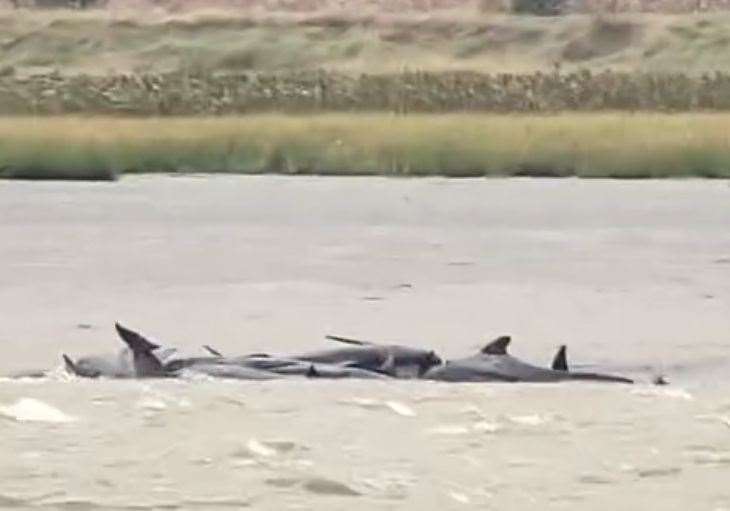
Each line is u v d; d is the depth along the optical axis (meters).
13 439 52.38
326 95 197.88
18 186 132.62
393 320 76.50
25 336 71.56
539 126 158.25
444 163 143.62
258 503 46.81
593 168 141.88
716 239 103.94
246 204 121.44
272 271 90.00
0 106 194.88
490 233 106.75
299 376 60.44
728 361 67.69
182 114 192.50
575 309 79.50
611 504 46.72
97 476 48.81
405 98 197.12
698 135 148.38
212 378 60.25
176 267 91.69
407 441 52.06
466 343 72.12
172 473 48.97
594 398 57.81
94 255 95.56
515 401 57.31
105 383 59.66
